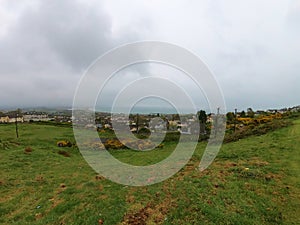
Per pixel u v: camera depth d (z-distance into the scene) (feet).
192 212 25.13
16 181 43.47
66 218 26.40
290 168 38.32
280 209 26.20
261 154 48.93
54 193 36.35
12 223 26.71
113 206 28.04
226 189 31.42
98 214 26.30
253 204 27.27
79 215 26.73
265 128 75.20
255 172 37.37
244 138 70.90
